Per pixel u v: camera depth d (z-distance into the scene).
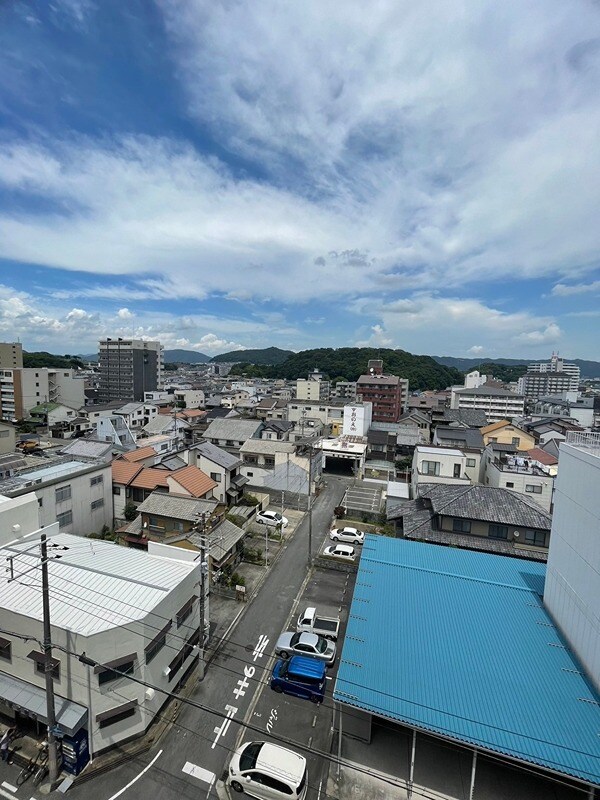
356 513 35.50
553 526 16.56
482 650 14.32
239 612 21.34
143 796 12.23
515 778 12.81
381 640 14.69
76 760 12.60
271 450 42.72
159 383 115.31
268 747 12.80
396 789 12.59
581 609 13.87
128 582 15.69
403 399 97.62
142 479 31.39
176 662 16.16
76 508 27.62
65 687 13.24
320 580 24.80
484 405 89.81
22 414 77.06
